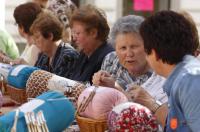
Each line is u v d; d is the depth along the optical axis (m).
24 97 2.92
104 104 2.12
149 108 2.15
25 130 1.95
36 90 2.55
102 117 2.11
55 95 2.10
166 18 1.95
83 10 3.14
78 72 3.27
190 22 2.02
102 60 3.12
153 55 1.98
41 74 2.58
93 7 3.18
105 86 2.42
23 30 4.12
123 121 1.94
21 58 4.08
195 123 1.82
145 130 1.94
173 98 1.93
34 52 3.98
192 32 1.97
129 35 2.54
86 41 3.14
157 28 1.93
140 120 1.94
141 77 2.67
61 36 3.60
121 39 2.57
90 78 3.17
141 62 2.61
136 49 2.56
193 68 1.89
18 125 1.94
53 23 3.54
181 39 1.92
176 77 1.93
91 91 2.19
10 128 1.92
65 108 2.07
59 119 2.04
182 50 1.94
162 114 2.13
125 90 2.55
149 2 7.54
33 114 1.98
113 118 1.98
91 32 3.12
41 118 1.98
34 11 4.08
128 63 2.61
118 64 2.82
